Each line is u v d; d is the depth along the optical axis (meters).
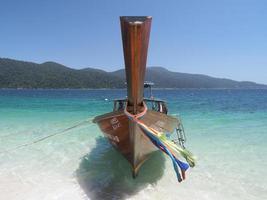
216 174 7.30
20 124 14.43
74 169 7.62
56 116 18.00
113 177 7.05
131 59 5.30
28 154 8.91
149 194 6.18
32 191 6.27
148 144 6.86
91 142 10.52
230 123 14.84
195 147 9.77
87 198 5.99
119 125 6.86
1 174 7.18
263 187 6.59
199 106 25.75
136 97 5.82
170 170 7.53
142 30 5.07
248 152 9.17
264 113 19.48
